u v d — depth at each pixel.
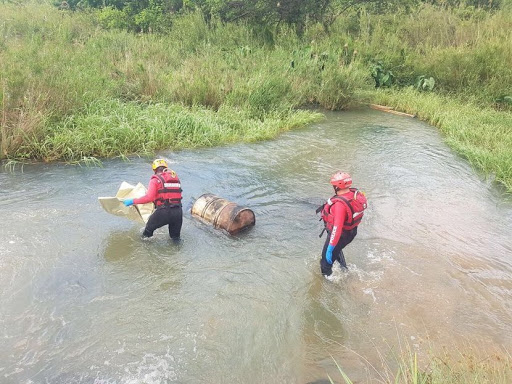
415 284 5.15
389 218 6.82
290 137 10.86
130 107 10.34
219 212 6.14
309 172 8.62
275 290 4.95
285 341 4.20
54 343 4.02
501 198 7.77
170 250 5.62
